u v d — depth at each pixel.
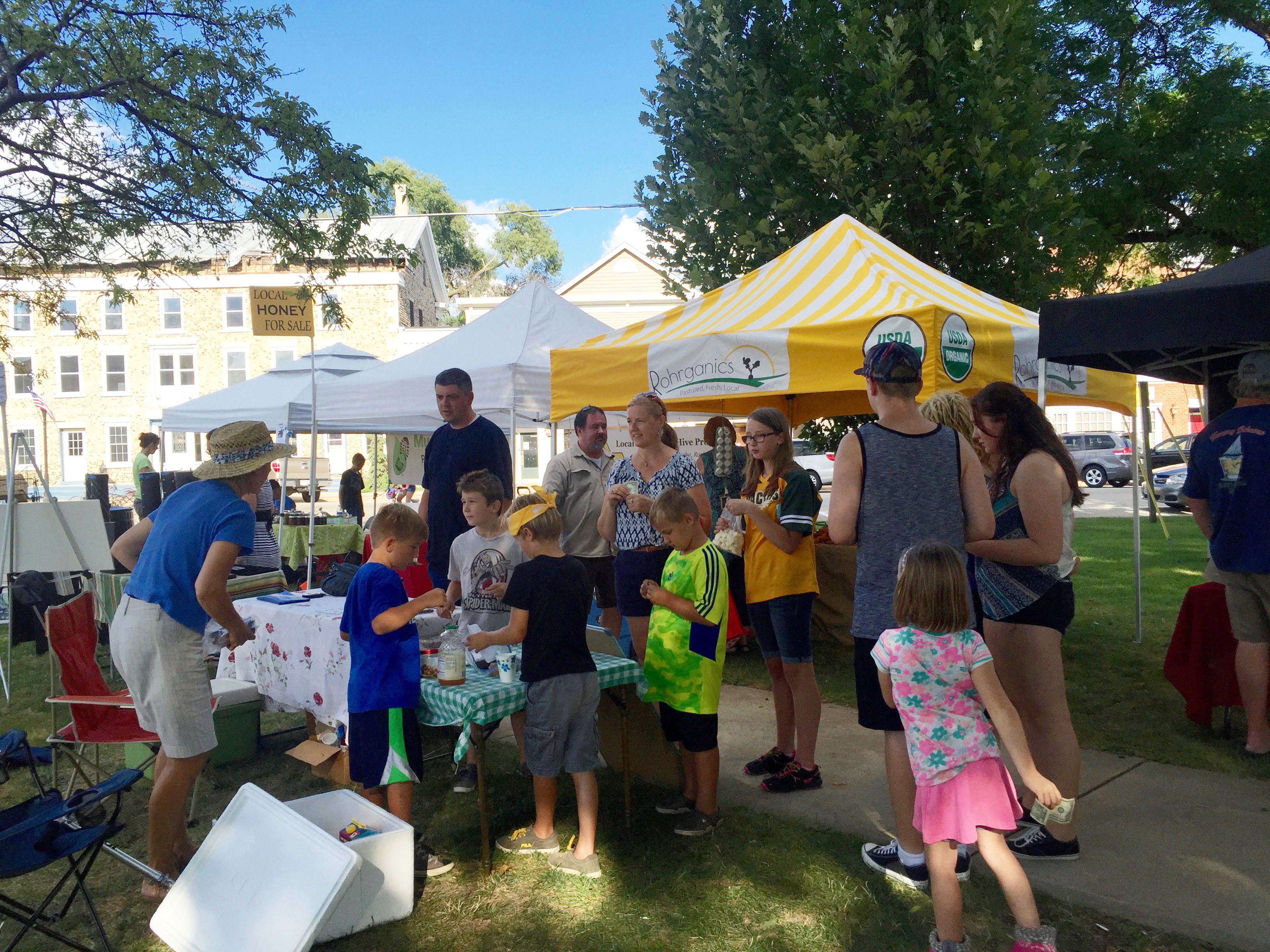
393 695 3.25
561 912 3.04
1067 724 3.27
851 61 8.40
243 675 4.93
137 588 3.11
